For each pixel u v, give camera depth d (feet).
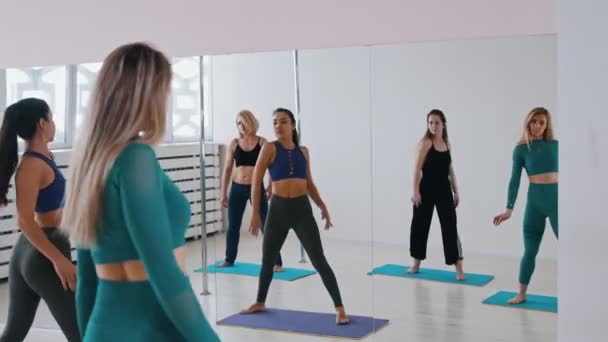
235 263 11.23
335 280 10.69
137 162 5.96
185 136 11.32
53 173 10.35
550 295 9.63
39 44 12.30
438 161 10.05
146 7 11.60
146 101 6.13
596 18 8.61
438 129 10.02
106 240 6.20
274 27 10.88
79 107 12.01
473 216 9.95
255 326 11.18
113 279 6.31
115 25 11.81
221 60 11.09
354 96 10.40
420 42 10.03
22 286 10.34
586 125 8.84
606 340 8.98
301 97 10.68
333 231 10.64
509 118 9.67
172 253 5.99
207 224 11.34
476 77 9.78
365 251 10.51
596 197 8.89
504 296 9.87
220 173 11.17
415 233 10.25
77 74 12.03
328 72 10.52
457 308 10.12
